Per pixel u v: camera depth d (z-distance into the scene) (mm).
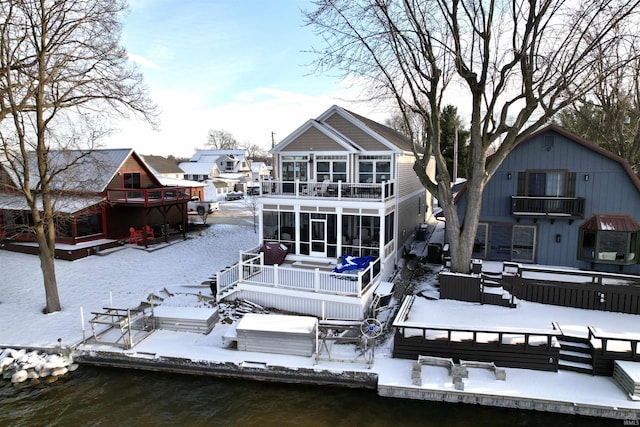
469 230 15305
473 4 13812
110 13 15062
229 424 9773
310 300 14281
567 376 10688
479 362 11023
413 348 11555
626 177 15984
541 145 16891
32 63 13961
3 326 13898
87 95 15250
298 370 11258
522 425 9500
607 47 13406
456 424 9609
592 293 13688
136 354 12086
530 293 14445
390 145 18109
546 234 17250
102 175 23281
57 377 11711
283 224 18156
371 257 15766
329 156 18859
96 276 18500
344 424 9688
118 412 10273
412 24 14219
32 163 23062
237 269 15758
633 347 10375
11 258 20828
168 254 22297
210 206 37250
